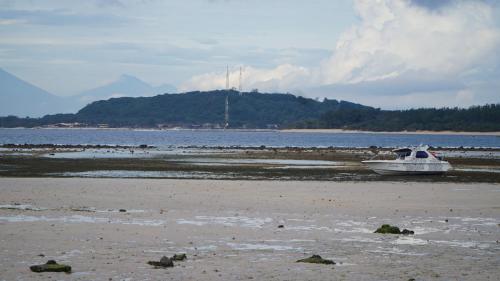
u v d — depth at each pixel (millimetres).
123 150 108625
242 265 19094
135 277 17406
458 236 24906
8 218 27281
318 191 41156
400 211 32375
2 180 45094
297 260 19891
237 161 76938
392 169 57969
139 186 42344
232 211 31219
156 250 21219
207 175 54219
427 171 58125
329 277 17750
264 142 192375
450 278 17875
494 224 28312
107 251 20844
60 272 17766
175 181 46438
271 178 51938
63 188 40250
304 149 123375
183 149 116688
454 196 39688
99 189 40094
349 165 71062
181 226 26188
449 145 188375
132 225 26141
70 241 22391
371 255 20984
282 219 28844
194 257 20172
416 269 18938
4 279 16859
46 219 27234
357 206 33969
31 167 61031
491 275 18281
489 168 70062
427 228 26953
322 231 25672
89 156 85312
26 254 20094
